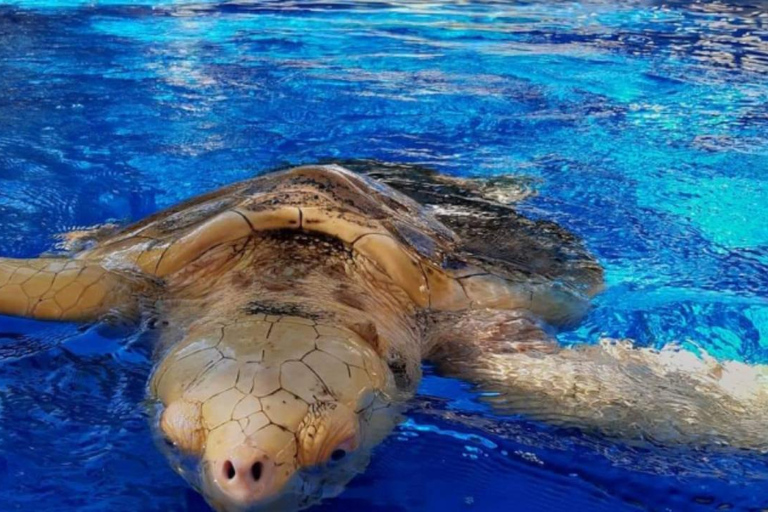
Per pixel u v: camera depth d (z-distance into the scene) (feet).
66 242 3.79
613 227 4.26
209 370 2.12
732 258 3.95
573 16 10.71
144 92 6.61
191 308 2.79
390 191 3.79
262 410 1.99
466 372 2.76
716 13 10.85
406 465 2.22
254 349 2.15
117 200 4.44
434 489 2.15
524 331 3.03
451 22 10.24
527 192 4.65
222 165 5.02
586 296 3.42
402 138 5.67
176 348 2.32
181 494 2.05
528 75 7.49
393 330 2.74
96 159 5.02
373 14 10.80
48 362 2.66
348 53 8.34
